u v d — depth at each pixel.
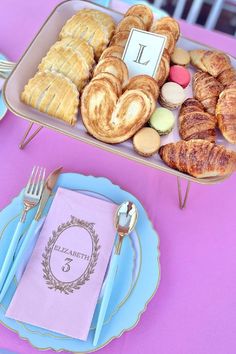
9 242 0.63
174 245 0.70
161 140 0.75
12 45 0.86
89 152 0.77
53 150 0.76
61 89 0.69
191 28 0.96
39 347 0.56
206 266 0.69
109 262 0.64
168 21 0.83
